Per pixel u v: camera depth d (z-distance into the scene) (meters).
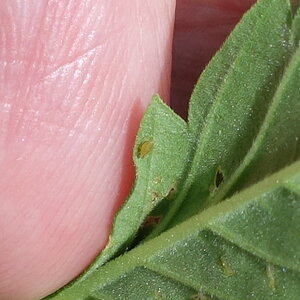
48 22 0.05
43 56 0.05
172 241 0.05
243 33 0.05
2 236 0.05
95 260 0.05
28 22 0.05
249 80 0.05
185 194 0.05
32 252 0.05
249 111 0.05
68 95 0.05
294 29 0.05
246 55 0.05
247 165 0.05
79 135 0.05
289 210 0.05
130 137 0.05
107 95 0.05
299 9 0.05
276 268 0.05
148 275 0.05
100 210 0.05
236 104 0.05
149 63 0.05
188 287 0.05
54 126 0.05
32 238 0.05
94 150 0.05
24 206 0.05
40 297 0.05
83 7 0.05
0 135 0.05
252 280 0.05
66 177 0.05
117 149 0.05
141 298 0.05
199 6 0.06
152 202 0.05
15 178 0.05
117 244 0.05
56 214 0.05
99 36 0.05
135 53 0.05
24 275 0.05
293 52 0.05
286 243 0.05
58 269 0.05
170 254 0.05
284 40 0.05
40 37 0.05
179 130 0.05
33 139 0.05
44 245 0.05
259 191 0.05
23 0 0.05
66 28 0.05
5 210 0.05
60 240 0.05
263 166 0.05
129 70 0.05
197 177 0.05
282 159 0.05
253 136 0.05
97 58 0.05
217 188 0.05
